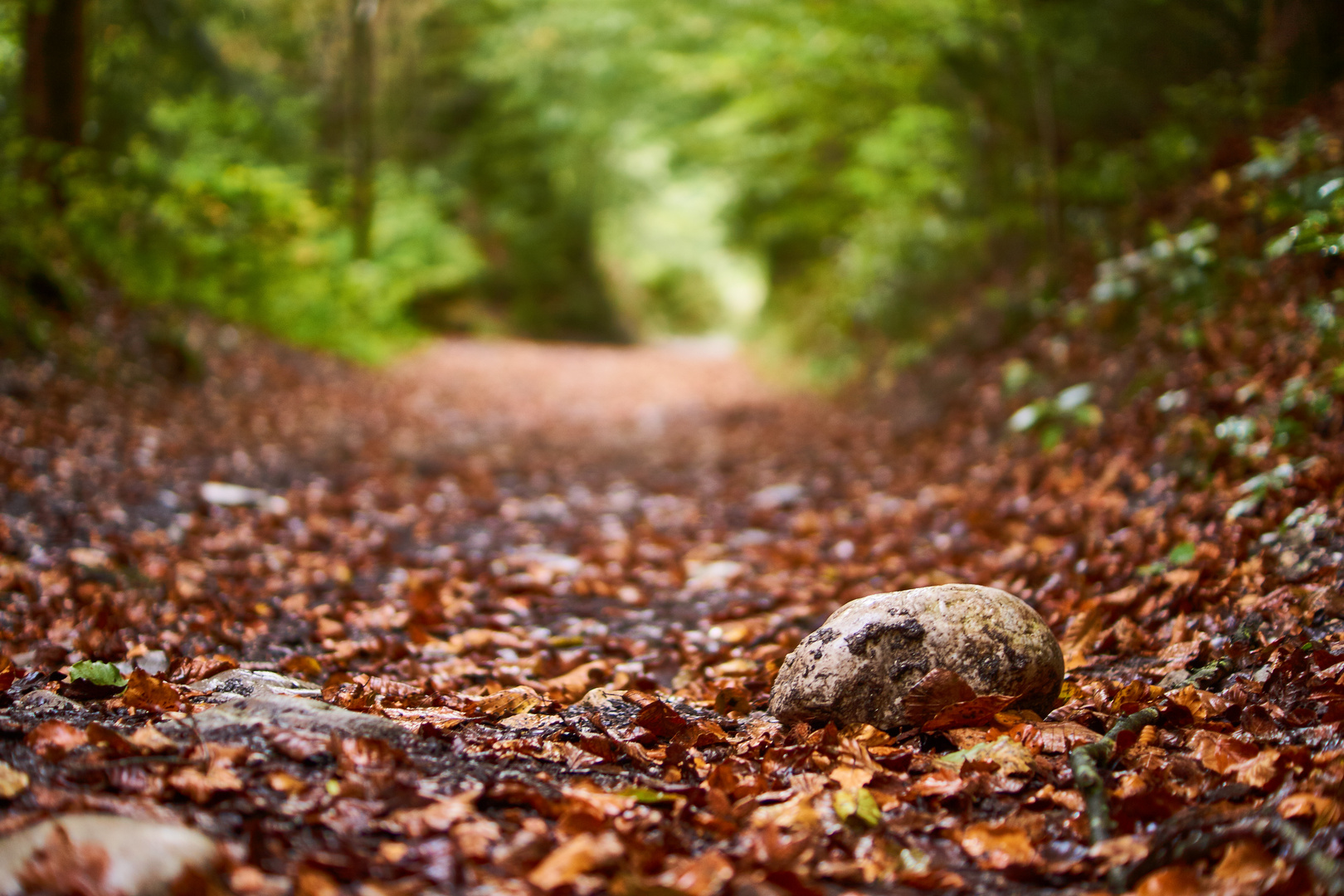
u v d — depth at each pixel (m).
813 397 13.07
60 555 4.69
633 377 17.83
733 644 4.22
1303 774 2.39
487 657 4.01
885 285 13.06
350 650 3.91
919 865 2.15
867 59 10.63
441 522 6.66
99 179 10.46
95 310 9.13
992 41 9.52
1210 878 2.01
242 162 12.87
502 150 27.50
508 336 24.95
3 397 6.96
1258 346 5.33
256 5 16.19
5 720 2.56
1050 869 2.12
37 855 1.75
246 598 4.57
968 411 8.41
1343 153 5.74
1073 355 7.38
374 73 20.34
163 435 7.70
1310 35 7.24
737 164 16.59
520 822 2.24
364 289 15.48
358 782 2.28
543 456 9.57
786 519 6.77
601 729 2.93
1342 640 3.12
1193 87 8.30
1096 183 9.12
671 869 2.06
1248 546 3.92
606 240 32.09
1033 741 2.70
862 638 2.93
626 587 5.16
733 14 11.18
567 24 17.64
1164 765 2.55
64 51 10.23
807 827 2.27
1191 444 5.05
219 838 2.02
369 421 10.40
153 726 2.59
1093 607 3.81
